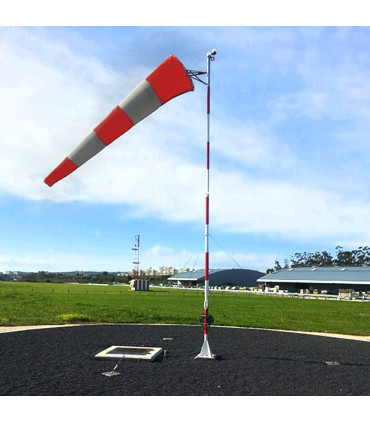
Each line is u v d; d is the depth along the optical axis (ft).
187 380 25.27
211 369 28.53
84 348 35.63
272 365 30.50
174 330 50.42
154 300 132.57
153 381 24.81
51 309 79.66
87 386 23.38
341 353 36.73
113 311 78.13
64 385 23.48
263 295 226.99
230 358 33.01
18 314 66.54
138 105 34.68
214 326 56.70
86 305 95.50
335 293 253.85
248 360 32.27
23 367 27.73
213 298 164.55
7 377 24.98
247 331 51.67
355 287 242.58
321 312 96.63
